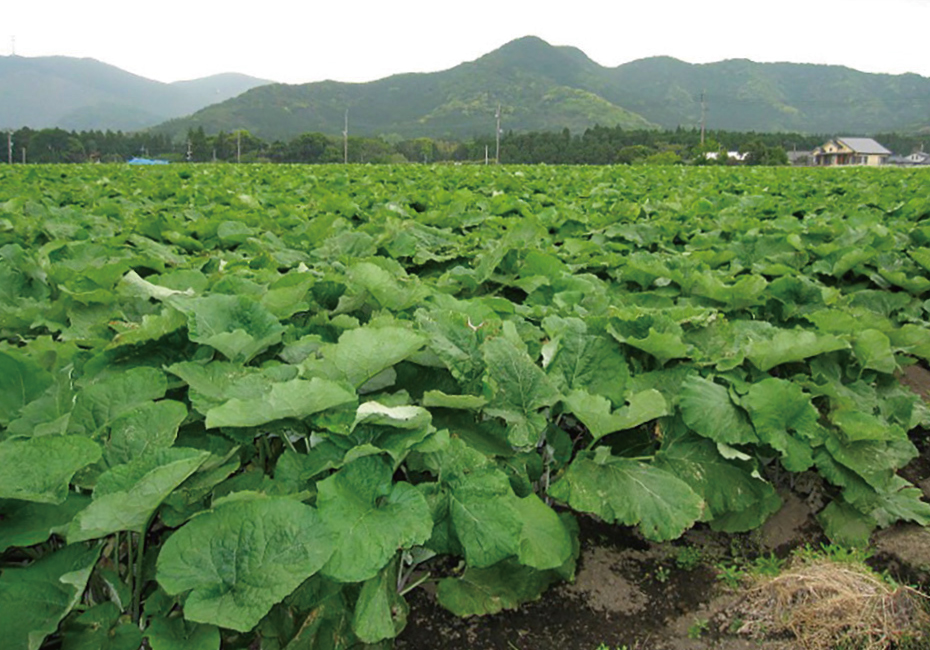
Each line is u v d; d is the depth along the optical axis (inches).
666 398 129.9
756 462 122.3
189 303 119.2
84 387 103.4
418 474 110.3
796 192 493.7
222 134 4207.7
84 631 77.7
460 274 190.4
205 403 98.2
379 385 113.8
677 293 200.4
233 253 229.1
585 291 175.6
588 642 107.3
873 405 147.1
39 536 78.9
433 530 95.5
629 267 210.5
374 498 88.8
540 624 110.0
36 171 645.3
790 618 106.4
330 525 80.6
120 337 114.0
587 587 117.6
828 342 134.9
